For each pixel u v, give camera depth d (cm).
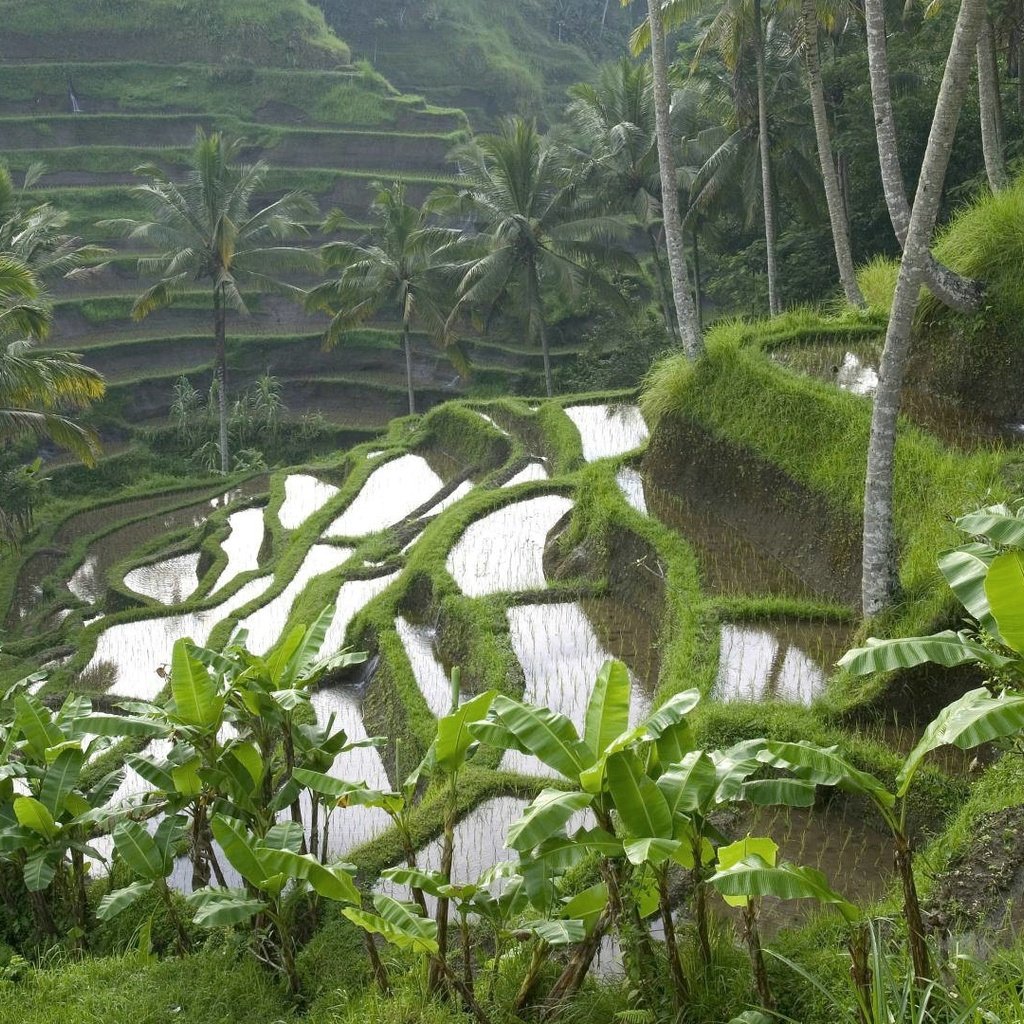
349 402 4425
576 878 711
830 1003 500
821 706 884
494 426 2428
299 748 759
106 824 1074
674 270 1630
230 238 3541
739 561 1312
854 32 2953
